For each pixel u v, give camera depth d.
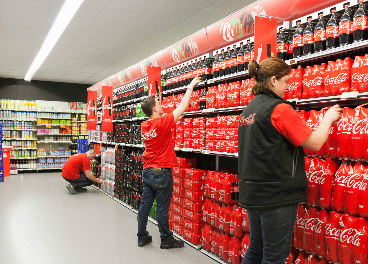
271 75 1.75
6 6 5.11
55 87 11.72
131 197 5.21
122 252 3.27
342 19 1.99
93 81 11.70
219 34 3.74
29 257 3.12
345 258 1.86
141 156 4.82
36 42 7.03
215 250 3.08
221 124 3.06
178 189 3.79
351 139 1.87
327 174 2.00
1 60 8.53
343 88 1.97
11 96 10.99
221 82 3.41
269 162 1.63
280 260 1.68
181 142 3.80
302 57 2.26
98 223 4.36
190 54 4.41
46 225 4.24
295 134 1.57
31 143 10.70
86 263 2.98
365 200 1.79
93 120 7.07
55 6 5.12
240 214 2.74
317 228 2.04
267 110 1.65
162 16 5.57
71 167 6.64
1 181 8.34
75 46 7.34
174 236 3.80
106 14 5.46
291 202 1.62
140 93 5.21
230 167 3.81
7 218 4.59
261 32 2.30
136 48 7.53
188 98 3.25
